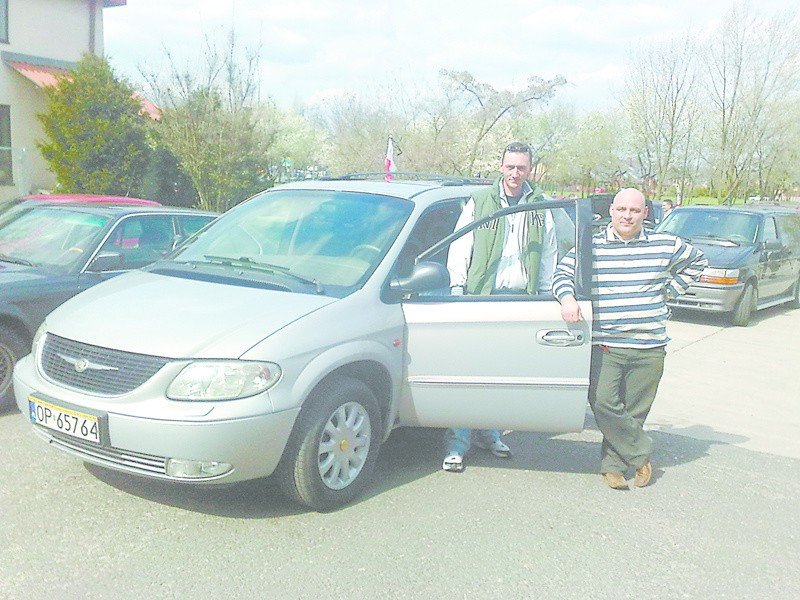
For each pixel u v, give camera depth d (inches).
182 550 156.3
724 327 485.4
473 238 203.5
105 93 694.5
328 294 181.5
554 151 1521.9
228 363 157.8
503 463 218.7
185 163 746.2
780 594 154.7
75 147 688.4
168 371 156.9
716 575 160.9
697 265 196.4
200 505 176.9
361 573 151.6
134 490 182.4
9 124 827.4
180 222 297.3
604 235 196.5
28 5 831.1
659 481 212.5
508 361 189.5
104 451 161.3
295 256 198.7
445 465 207.8
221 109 761.6
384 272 190.5
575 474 213.6
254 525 168.9
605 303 194.4
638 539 175.0
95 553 153.1
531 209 194.1
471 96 1146.7
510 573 155.5
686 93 1021.8
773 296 534.0
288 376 162.4
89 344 166.4
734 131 1020.5
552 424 194.2
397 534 169.0
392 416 192.2
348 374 181.0
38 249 266.7
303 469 168.7
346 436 178.7
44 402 167.2
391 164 609.6
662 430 263.6
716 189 1082.1
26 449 203.9
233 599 140.0
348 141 1226.0
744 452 243.4
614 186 1248.8
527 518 182.1
